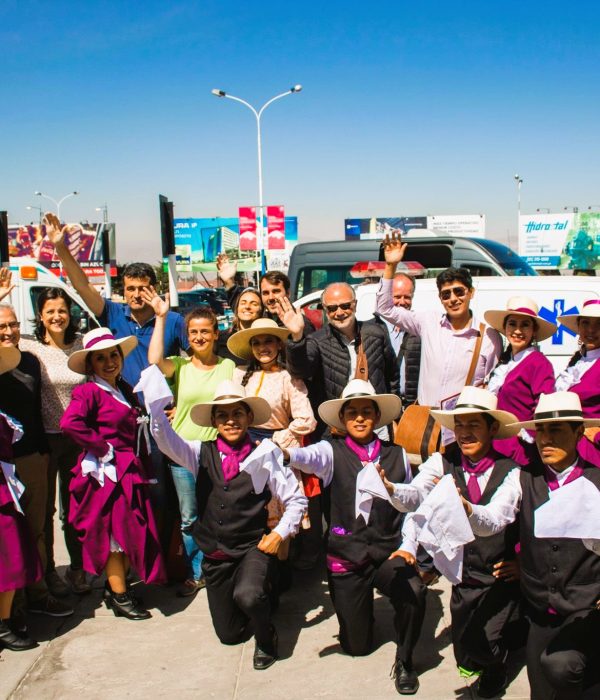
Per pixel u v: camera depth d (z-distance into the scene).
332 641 3.99
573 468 3.05
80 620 4.31
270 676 3.63
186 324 4.73
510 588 3.38
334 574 3.71
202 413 3.99
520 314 4.33
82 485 4.20
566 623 2.96
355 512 3.65
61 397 4.62
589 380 4.10
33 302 9.72
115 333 5.14
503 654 3.37
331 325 4.84
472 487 3.32
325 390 4.78
